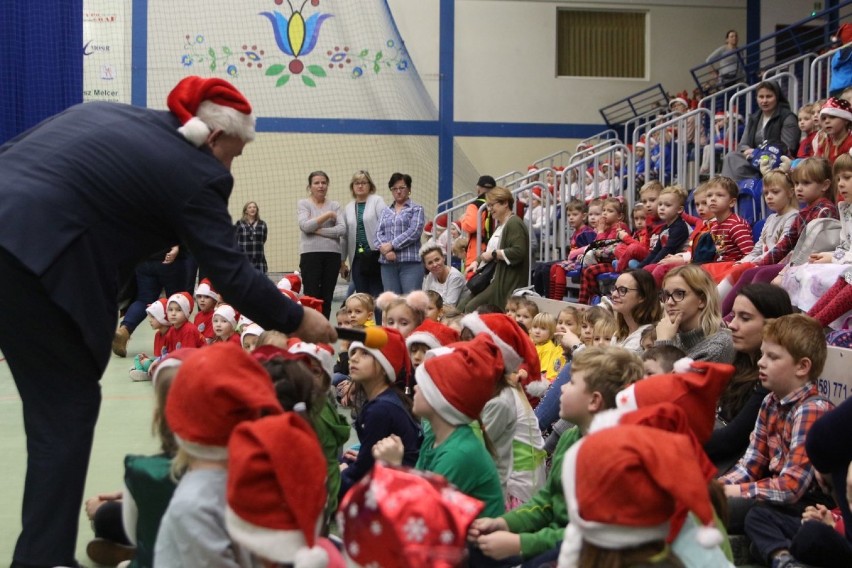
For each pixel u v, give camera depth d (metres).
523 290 8.09
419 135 16.72
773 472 3.79
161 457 2.78
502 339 4.00
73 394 3.25
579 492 2.05
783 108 8.90
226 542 2.30
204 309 8.45
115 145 3.23
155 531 2.72
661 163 10.65
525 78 17.02
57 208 3.13
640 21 17.28
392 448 3.32
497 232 9.01
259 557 2.26
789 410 3.74
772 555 3.54
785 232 5.91
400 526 1.97
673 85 17.28
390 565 1.96
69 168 3.18
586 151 13.15
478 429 3.73
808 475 3.62
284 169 16.28
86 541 4.10
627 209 9.10
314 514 2.09
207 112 3.38
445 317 6.67
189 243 3.29
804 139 8.05
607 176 11.66
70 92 11.68
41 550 3.15
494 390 3.60
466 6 16.81
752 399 4.01
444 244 11.72
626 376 3.05
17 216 3.10
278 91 16.20
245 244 12.55
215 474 2.34
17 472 5.25
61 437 3.21
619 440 2.04
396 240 10.05
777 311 4.06
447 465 3.19
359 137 16.50
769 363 3.71
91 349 3.21
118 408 7.06
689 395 2.69
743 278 5.61
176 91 3.42
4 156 3.28
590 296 7.79
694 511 1.96
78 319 3.15
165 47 15.80
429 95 16.75
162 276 9.67
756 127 9.16
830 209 5.74
